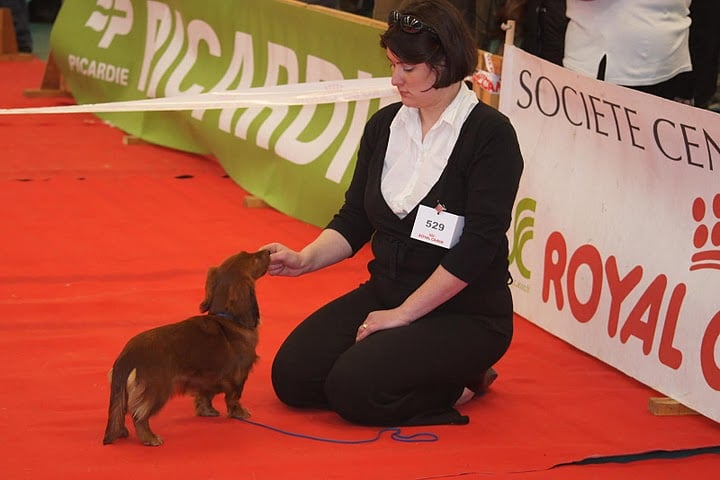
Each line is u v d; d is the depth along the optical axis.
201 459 3.84
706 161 4.48
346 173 7.18
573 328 5.28
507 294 4.36
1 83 12.60
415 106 4.18
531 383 4.87
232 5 8.84
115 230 7.22
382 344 4.16
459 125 4.19
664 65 6.29
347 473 3.77
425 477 3.76
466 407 4.53
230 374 4.06
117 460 3.80
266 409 4.39
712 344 4.45
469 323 4.25
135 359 3.83
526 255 5.64
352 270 6.56
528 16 6.66
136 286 6.11
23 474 3.67
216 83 9.02
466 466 3.87
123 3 10.69
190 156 9.48
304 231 7.38
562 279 5.35
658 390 4.71
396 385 4.15
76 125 10.53
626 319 4.93
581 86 5.10
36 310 5.58
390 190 4.30
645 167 4.82
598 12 6.25
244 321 4.09
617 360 4.98
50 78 11.95
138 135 9.93
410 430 4.22
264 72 8.42
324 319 4.46
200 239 7.09
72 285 6.08
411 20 3.97
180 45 9.70
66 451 3.87
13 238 6.93
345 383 4.12
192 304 5.80
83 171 8.80
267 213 7.81
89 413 4.27
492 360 4.32
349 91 6.34
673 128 4.60
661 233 4.76
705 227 4.53
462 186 4.20
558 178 5.37
